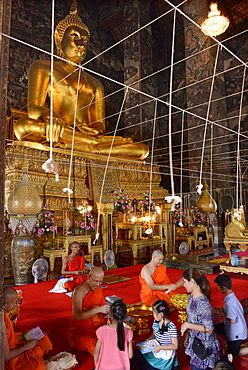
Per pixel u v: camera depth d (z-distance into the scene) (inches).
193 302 118.0
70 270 228.8
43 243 295.6
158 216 419.5
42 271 251.1
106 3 618.8
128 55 558.3
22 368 100.5
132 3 564.1
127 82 553.3
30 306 183.5
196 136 477.4
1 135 73.4
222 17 248.7
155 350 111.4
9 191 306.3
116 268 324.2
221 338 155.3
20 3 495.8
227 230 271.6
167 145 657.6
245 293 211.5
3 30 72.4
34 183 321.7
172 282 244.7
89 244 315.3
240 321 138.3
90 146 403.5
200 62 480.4
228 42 582.2
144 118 528.7
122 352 99.8
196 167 474.9
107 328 102.3
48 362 109.0
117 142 429.1
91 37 618.2
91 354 121.3
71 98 431.2
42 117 365.7
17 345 110.1
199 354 112.4
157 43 692.1
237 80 565.9
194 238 404.2
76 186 366.3
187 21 500.4
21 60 484.7
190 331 118.8
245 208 476.7
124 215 407.5
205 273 279.1
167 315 114.7
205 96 471.8
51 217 302.2
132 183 431.8
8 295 105.4
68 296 205.0
